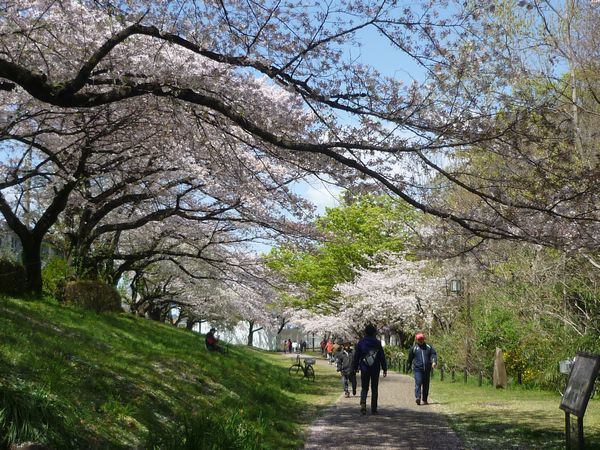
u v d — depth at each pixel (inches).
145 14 344.5
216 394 455.2
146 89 323.3
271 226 730.8
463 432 411.5
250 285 924.6
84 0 395.5
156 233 880.3
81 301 747.4
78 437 248.4
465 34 328.2
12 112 516.1
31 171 613.6
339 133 349.1
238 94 393.1
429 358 591.8
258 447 307.0
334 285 1499.8
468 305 883.4
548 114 337.1
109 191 729.6
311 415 510.0
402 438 388.2
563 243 335.3
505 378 772.0
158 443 278.1
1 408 221.0
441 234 366.6
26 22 414.9
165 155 600.1
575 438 379.9
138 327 743.7
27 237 666.8
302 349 3024.1
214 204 782.5
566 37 539.8
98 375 359.9
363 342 511.8
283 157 380.2
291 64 343.0
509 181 327.6
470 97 324.5
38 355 346.3
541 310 671.8
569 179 320.5
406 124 323.3
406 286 1213.7
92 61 299.9
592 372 296.2
